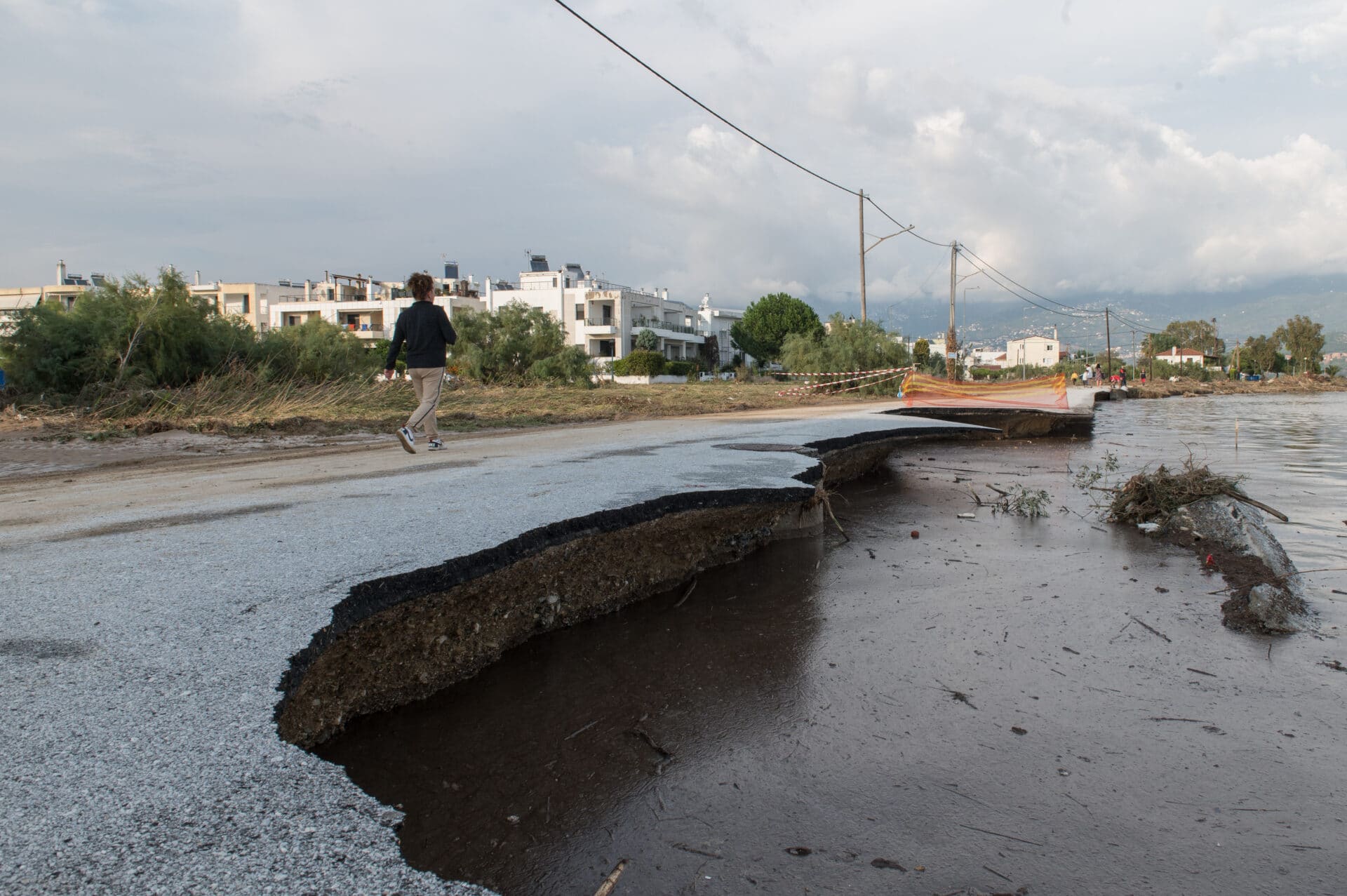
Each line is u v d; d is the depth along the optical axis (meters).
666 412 18.86
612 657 4.16
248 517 4.88
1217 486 7.48
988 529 7.41
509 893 2.27
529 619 4.30
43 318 14.69
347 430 13.28
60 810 1.72
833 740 3.26
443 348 9.16
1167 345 119.56
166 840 1.64
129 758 1.95
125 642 2.68
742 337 94.12
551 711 3.51
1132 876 2.36
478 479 6.41
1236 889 2.29
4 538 4.48
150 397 14.40
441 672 3.66
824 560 6.22
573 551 4.57
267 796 1.83
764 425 12.25
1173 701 3.63
